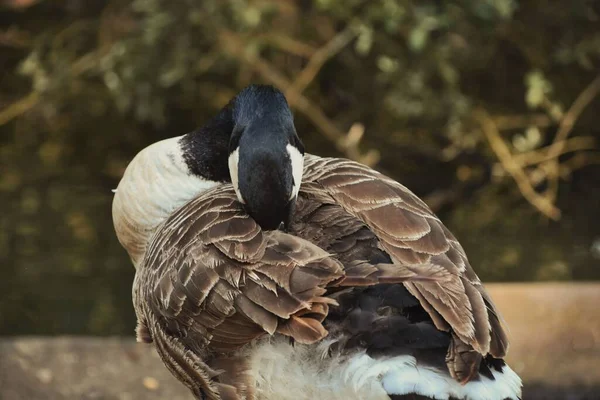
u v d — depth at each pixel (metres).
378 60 12.84
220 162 6.09
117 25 13.53
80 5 14.39
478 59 13.30
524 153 12.96
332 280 4.35
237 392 4.86
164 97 13.48
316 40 13.60
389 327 4.45
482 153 13.59
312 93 14.09
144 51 12.75
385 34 12.67
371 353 4.41
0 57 14.99
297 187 5.08
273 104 5.41
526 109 13.84
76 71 13.31
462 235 12.16
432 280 4.24
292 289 4.40
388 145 13.94
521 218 12.63
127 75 12.67
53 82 13.20
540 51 13.45
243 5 12.04
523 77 13.88
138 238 6.15
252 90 5.57
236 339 4.78
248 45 12.53
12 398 7.45
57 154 14.45
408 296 4.59
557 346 8.11
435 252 4.71
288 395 4.74
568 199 13.31
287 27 13.40
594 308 8.58
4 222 12.05
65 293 10.29
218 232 4.84
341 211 5.08
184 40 12.65
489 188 13.45
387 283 4.50
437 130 13.52
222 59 13.24
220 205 5.12
